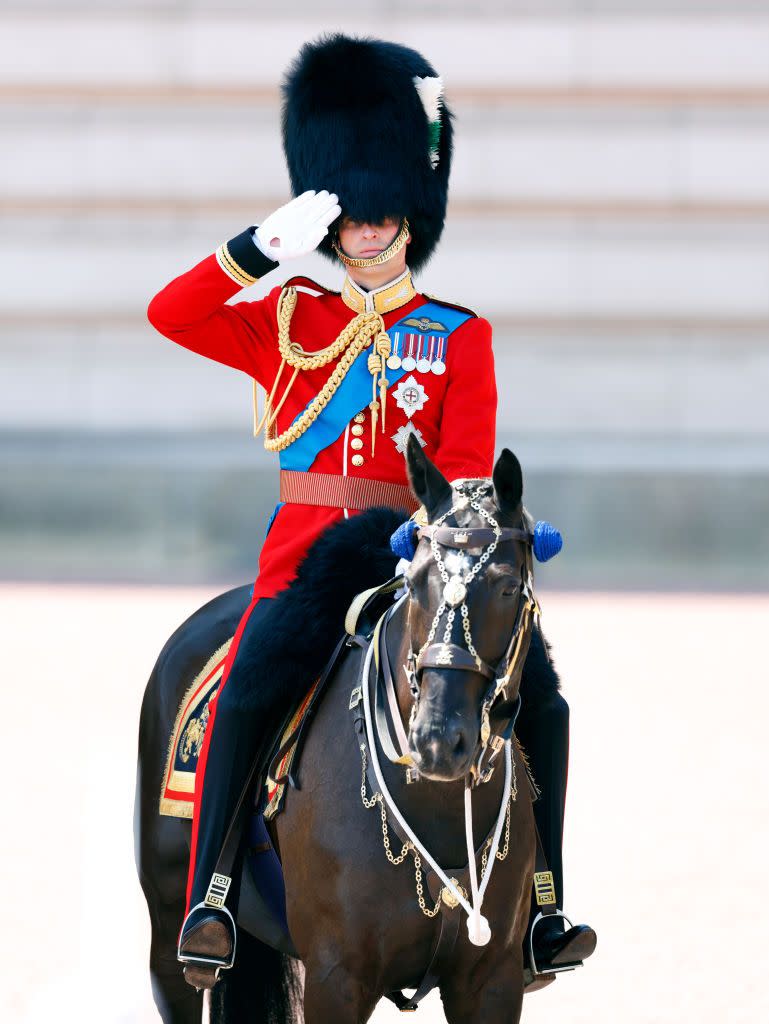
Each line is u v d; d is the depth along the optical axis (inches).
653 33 3051.2
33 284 3034.0
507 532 382.6
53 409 3006.9
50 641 1972.2
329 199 477.7
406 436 483.5
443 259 3029.0
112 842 1026.7
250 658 469.7
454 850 423.8
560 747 473.4
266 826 474.0
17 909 882.1
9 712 1491.1
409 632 388.5
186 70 3070.9
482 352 490.0
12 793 1167.0
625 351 3002.0
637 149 3036.4
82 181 3063.5
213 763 474.0
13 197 3058.6
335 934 434.0
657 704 1583.4
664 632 2097.7
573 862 986.7
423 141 521.0
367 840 428.8
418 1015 713.6
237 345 506.0
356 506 484.4
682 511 2864.2
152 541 2891.2
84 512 2901.1
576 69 3046.3
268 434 511.5
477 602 370.6
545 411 2987.2
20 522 2903.5
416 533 395.5
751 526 2859.3
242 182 3061.0
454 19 3073.3
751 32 3043.8
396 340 489.1
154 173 3063.5
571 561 2856.8
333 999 432.5
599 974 770.8
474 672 370.0
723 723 1486.2
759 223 3031.5
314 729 455.8
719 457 2898.6
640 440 2965.1
